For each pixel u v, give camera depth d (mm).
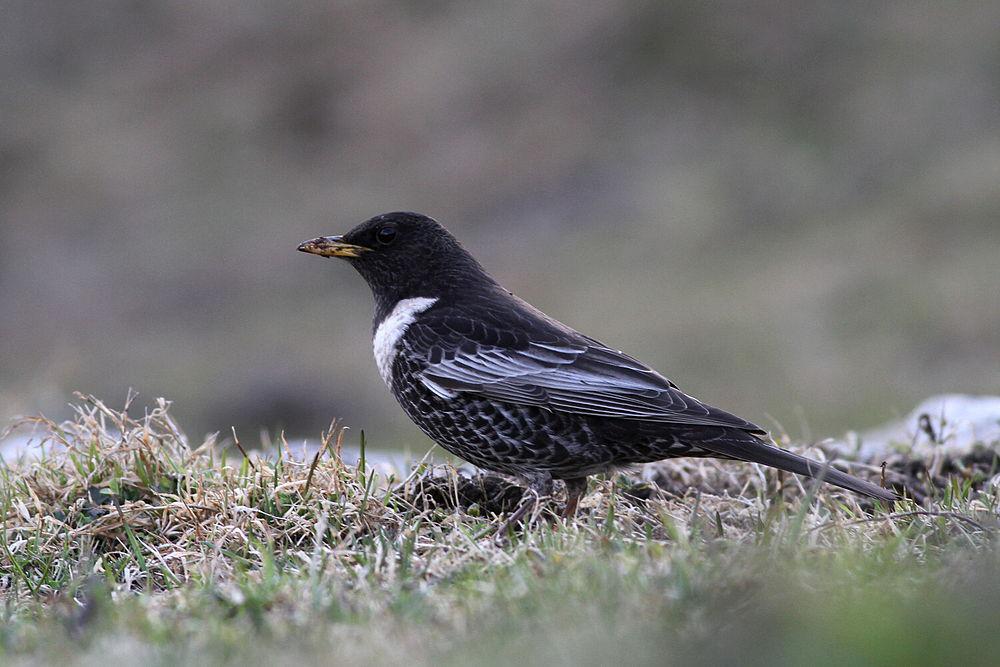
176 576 5629
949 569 4609
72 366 20484
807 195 22484
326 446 6543
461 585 4863
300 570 5363
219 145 28891
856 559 4855
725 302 19484
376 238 7273
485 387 6680
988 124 22812
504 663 3867
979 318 17281
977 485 7074
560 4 28656
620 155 25000
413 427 17141
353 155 27750
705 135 24812
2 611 5328
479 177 25875
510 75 27766
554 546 5301
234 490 6387
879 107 23906
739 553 4742
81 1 33656
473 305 7027
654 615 4277
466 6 29828
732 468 7246
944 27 24969
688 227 22453
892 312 17969
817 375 16922
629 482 6984
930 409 8516
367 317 22281
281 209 26766
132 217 27391
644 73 26562
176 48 31859
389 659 4020
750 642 3820
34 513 6531
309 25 30938
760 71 25609
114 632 4555
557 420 6605
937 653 3537
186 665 4098
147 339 22984
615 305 20375
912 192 21422
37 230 27297
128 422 7086
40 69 32188
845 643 3635
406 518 6215
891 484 7078
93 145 29469
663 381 6578
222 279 25094
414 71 28859
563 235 23656
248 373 19812
